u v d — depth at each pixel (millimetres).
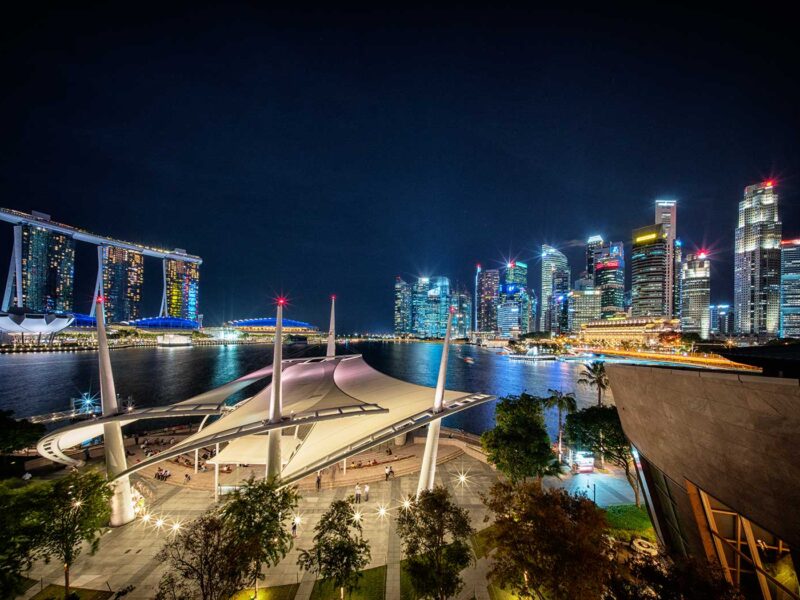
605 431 34969
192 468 39406
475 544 25703
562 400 44375
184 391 114375
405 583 22016
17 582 17500
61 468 38625
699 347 191625
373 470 38812
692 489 16797
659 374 16688
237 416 33875
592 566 14172
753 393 12195
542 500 16875
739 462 13391
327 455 29125
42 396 103562
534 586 15305
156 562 23812
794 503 11633
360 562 19125
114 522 28203
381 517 29734
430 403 33344
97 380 131500
